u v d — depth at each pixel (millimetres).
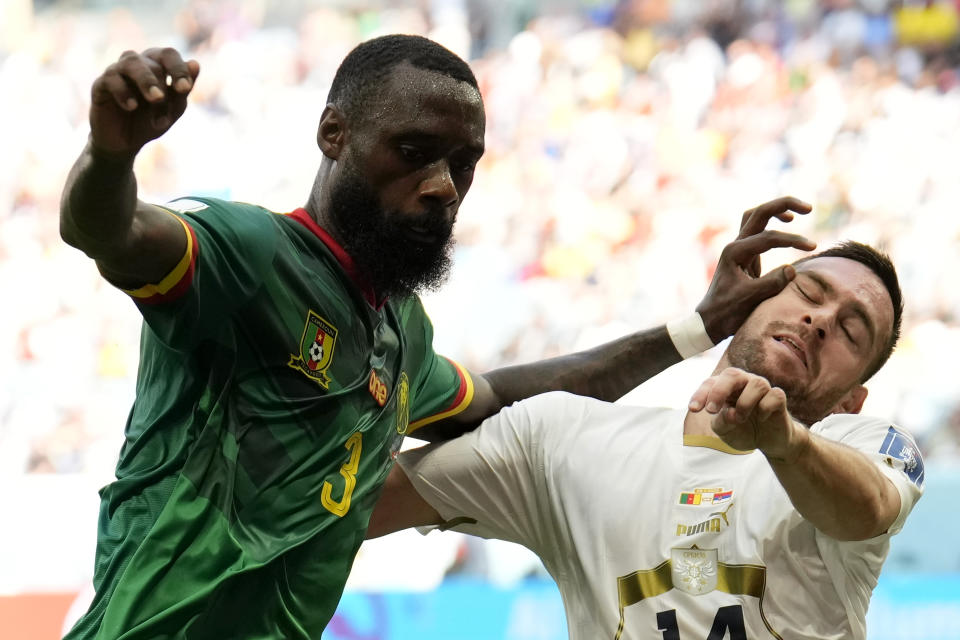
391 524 11234
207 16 47438
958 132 42000
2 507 24062
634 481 10438
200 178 39938
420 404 10508
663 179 40375
